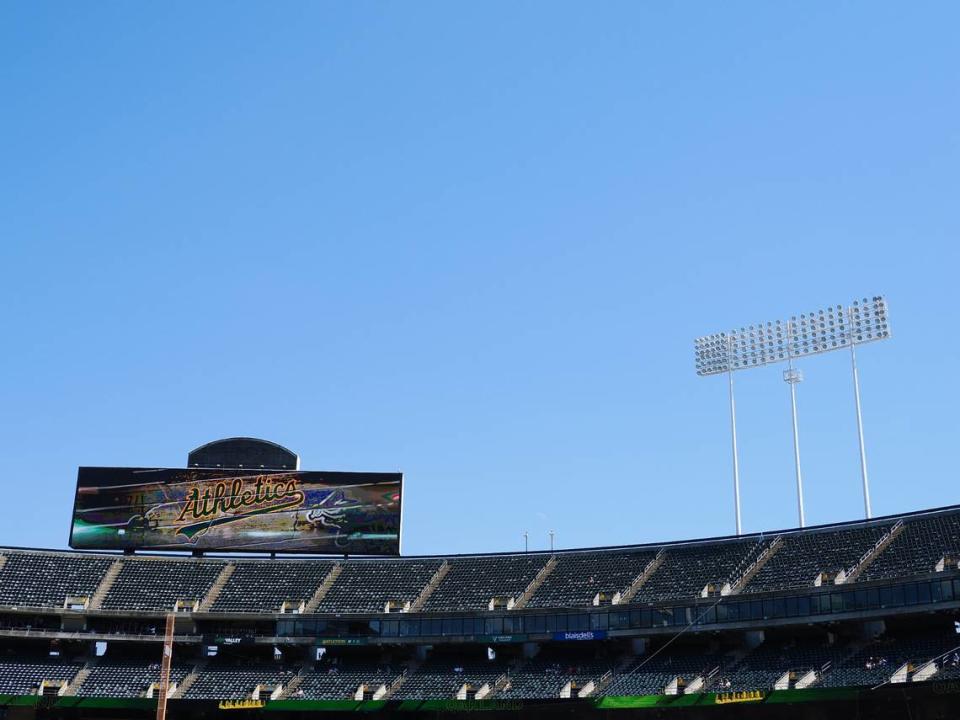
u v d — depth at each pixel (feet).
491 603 345.72
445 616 343.87
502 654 350.43
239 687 341.41
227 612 354.95
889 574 292.40
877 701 279.49
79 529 372.38
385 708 327.06
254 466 384.68
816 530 330.13
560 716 322.14
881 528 315.99
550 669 331.36
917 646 281.13
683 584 330.34
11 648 359.46
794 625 298.15
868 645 290.35
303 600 361.71
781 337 359.66
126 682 343.67
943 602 271.90
